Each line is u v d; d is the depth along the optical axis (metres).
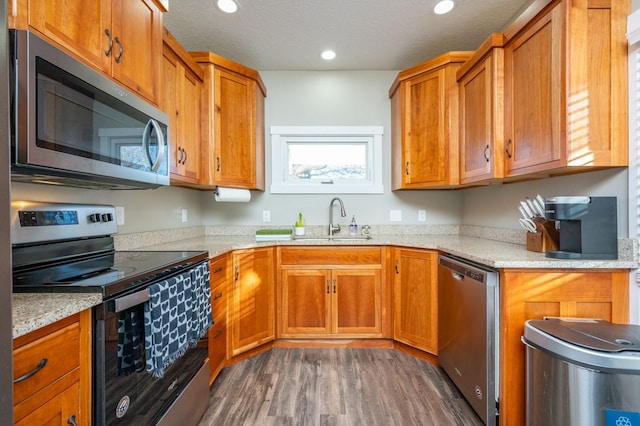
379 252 2.35
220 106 2.26
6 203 0.50
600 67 1.30
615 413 0.97
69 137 0.94
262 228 2.86
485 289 1.42
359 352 2.29
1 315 0.49
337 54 2.56
